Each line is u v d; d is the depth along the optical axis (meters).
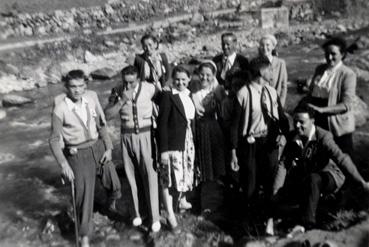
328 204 5.32
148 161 5.12
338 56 5.05
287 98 10.75
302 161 4.96
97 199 6.32
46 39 24.14
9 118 11.90
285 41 22.28
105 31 27.70
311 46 20.50
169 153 5.04
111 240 5.24
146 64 6.42
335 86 5.07
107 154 5.29
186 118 5.07
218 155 5.25
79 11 30.27
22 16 26.73
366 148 7.12
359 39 16.83
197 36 27.03
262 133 5.09
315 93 5.23
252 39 24.33
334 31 24.23
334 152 4.78
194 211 5.73
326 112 5.00
